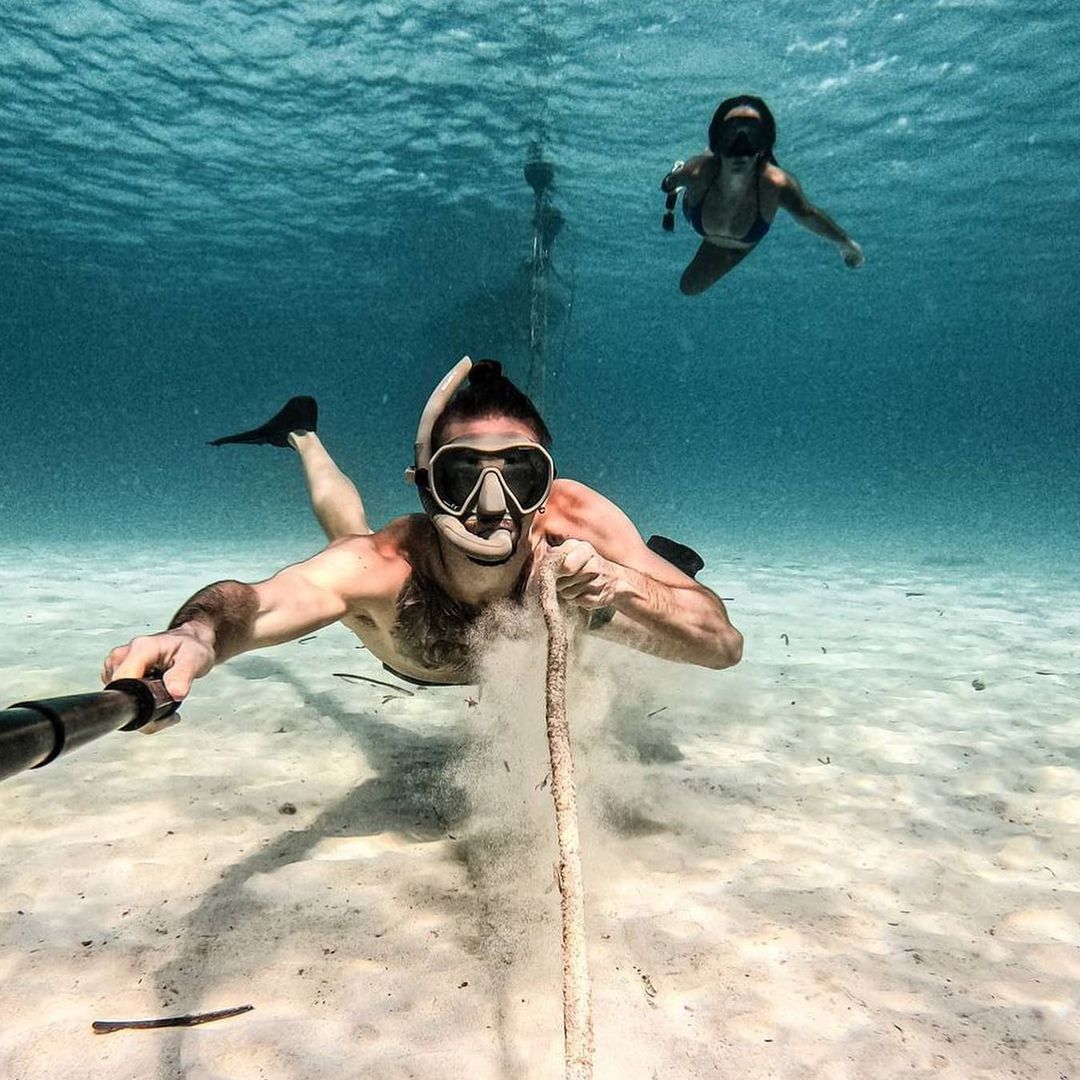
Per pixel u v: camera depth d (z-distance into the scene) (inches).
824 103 692.7
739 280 1467.8
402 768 154.2
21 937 93.0
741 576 495.5
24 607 328.5
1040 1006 84.8
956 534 1004.6
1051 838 128.1
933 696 215.2
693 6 543.8
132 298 1787.6
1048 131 759.1
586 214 1013.2
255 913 99.5
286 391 4165.8
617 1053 74.7
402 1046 75.6
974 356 2785.4
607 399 5162.4
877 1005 83.9
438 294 1362.0
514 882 107.7
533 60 623.5
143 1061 72.9
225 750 162.7
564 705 69.1
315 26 582.9
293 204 1016.9
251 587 87.7
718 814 135.0
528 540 105.0
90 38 606.2
